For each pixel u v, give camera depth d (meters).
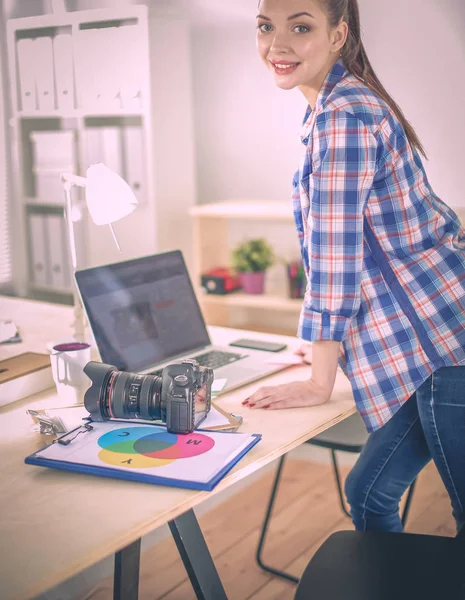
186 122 3.97
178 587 2.27
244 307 3.95
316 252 1.51
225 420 1.47
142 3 3.77
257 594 2.25
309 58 1.50
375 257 1.56
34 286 4.59
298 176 1.65
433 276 1.56
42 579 0.99
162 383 1.41
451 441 1.55
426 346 1.54
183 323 1.99
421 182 1.58
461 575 1.19
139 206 3.93
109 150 3.97
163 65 3.75
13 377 1.68
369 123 1.45
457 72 3.21
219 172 4.04
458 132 3.25
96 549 1.06
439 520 2.62
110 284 1.85
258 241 3.65
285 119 3.76
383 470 1.72
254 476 3.00
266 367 1.86
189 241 4.14
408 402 1.67
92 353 1.98
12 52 2.92
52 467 1.29
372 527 1.79
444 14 3.19
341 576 1.39
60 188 4.34
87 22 2.79
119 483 1.25
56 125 4.52
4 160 4.81
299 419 1.53
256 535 2.59
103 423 1.46
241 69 3.83
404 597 1.32
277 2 1.47
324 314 1.53
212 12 3.83
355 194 1.46
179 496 1.19
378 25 3.35
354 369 1.61
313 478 3.01
